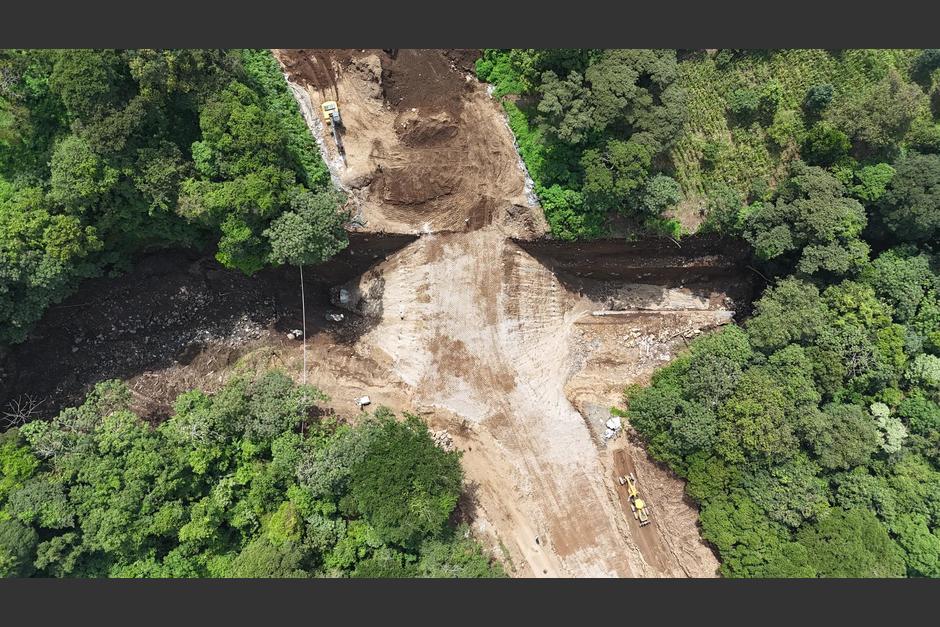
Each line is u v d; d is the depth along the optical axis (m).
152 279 42.84
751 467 39.81
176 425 37.78
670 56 37.44
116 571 36.84
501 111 41.81
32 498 34.34
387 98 42.00
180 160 35.53
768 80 40.09
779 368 39.84
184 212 35.41
